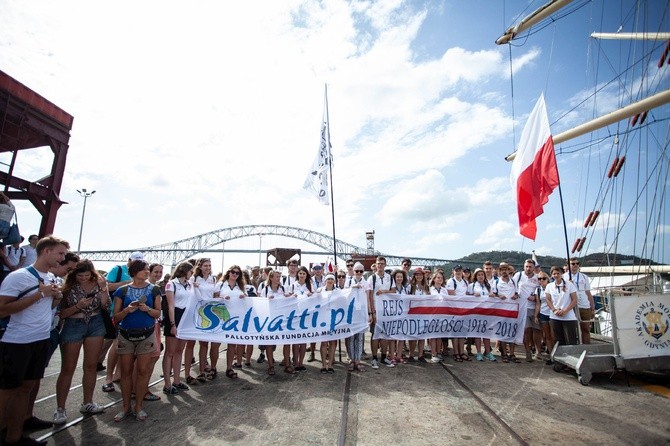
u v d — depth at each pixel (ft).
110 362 17.74
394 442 11.91
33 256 22.45
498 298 24.99
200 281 20.71
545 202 23.49
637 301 18.62
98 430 13.00
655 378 19.33
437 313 24.53
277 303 21.52
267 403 15.90
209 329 19.80
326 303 22.16
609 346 21.61
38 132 38.32
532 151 24.56
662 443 11.51
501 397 16.39
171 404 15.85
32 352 11.48
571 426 12.96
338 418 14.07
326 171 32.68
